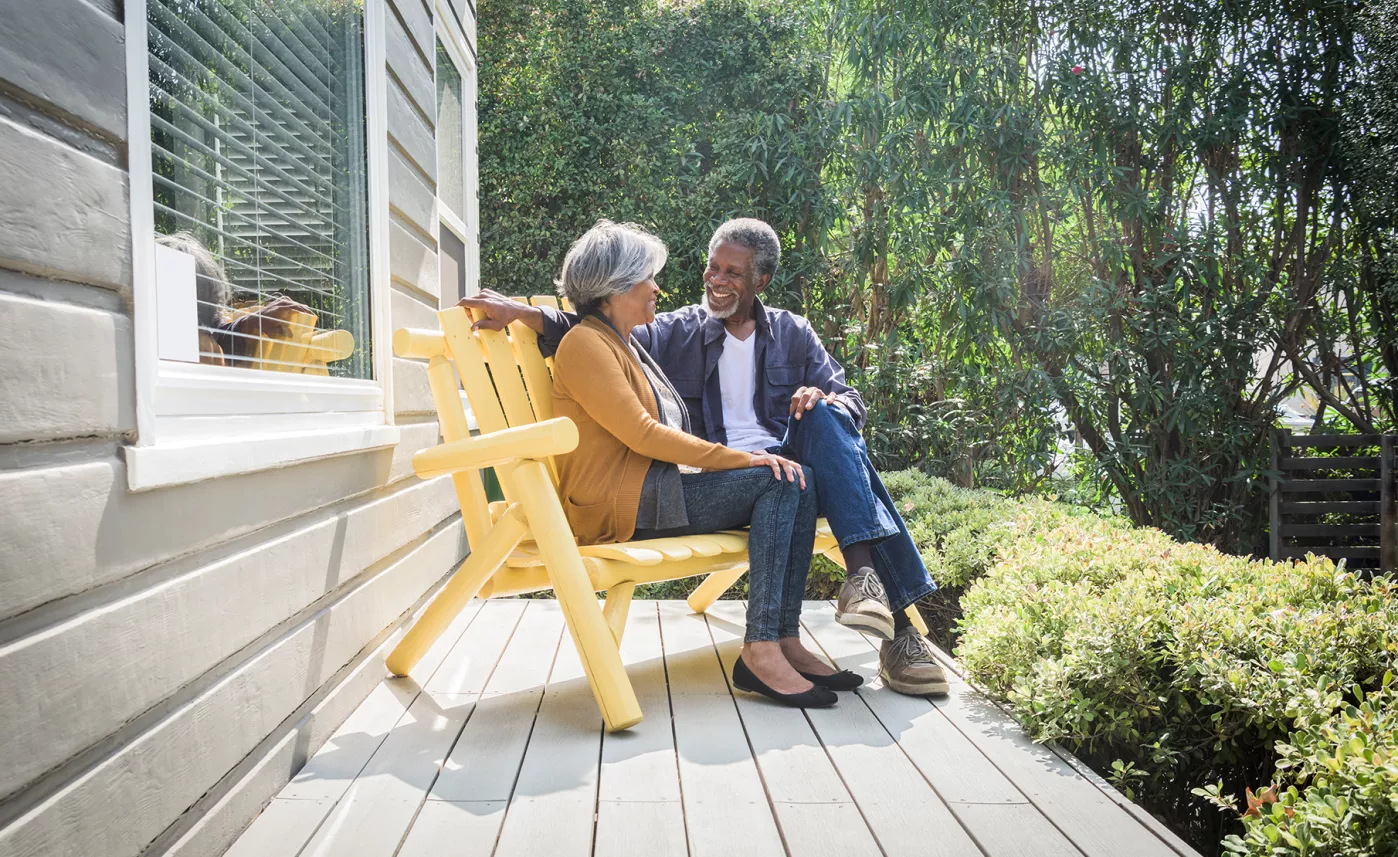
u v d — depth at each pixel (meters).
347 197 2.35
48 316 1.05
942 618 3.66
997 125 6.10
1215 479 6.46
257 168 1.90
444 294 4.22
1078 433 6.61
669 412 2.49
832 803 1.65
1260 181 6.41
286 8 2.05
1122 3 6.27
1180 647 1.99
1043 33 6.41
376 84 2.47
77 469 1.09
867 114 6.32
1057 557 2.73
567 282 2.37
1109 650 2.02
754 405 2.76
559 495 2.36
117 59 1.21
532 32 6.93
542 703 2.22
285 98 2.04
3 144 0.98
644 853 1.46
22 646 0.98
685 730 2.04
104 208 1.17
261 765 1.61
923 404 6.55
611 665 2.03
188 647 1.34
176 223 1.59
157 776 1.25
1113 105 6.24
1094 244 6.43
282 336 1.94
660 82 6.92
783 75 6.73
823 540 2.58
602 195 6.88
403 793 1.68
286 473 1.73
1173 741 2.08
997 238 6.17
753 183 6.64
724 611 3.25
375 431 2.23
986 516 3.80
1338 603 2.15
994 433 6.35
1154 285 6.49
